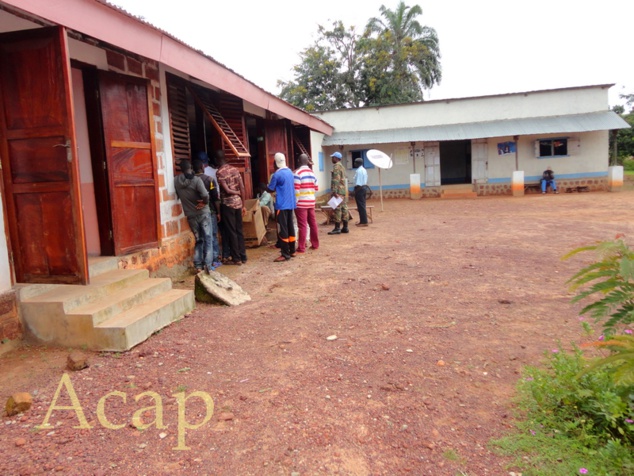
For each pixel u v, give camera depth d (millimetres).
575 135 20312
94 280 4965
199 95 8234
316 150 20047
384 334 4465
